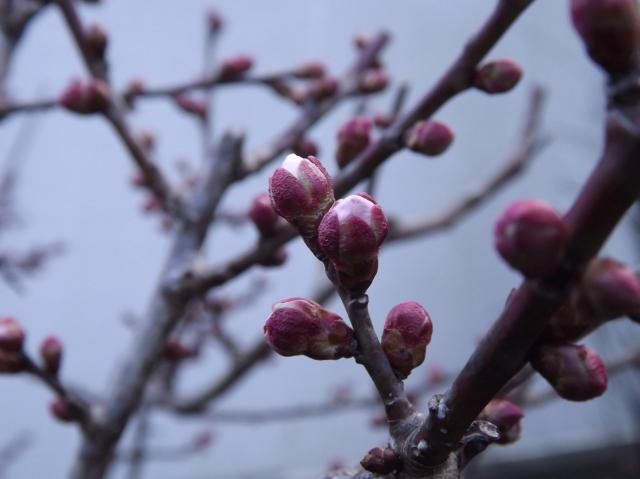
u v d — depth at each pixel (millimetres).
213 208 256
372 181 218
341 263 135
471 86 191
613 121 109
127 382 236
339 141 203
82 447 232
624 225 770
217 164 261
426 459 131
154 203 388
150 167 261
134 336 244
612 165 109
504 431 150
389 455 134
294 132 284
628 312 113
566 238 111
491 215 956
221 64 328
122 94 319
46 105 315
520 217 111
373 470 135
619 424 916
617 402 903
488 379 124
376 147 199
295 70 329
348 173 200
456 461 136
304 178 140
